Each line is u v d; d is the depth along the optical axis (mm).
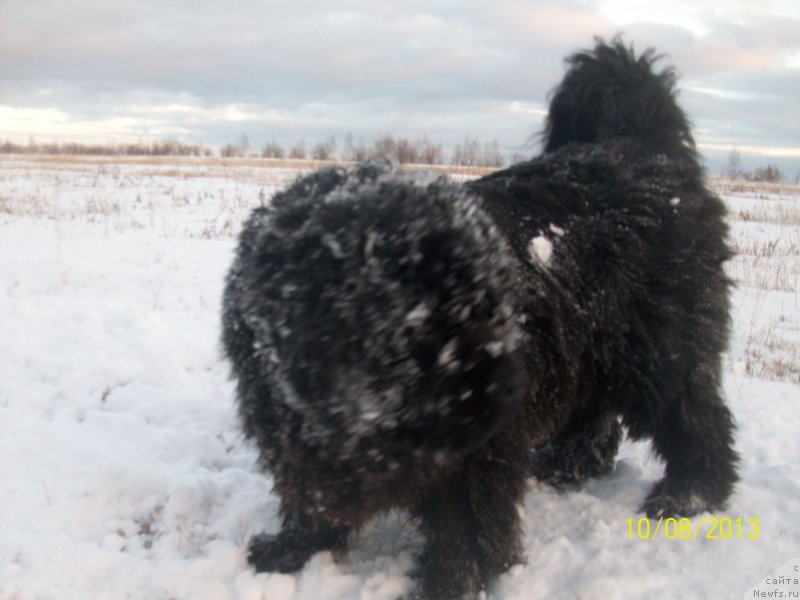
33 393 1890
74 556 1237
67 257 3746
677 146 1463
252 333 973
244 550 1277
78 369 2062
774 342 2646
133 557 1269
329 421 828
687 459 1401
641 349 1253
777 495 1453
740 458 1487
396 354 776
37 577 1185
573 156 1341
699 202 1332
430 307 781
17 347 2209
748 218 6160
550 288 1086
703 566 1226
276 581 1188
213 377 2098
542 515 1421
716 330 1344
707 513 1406
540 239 1107
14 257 3670
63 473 1502
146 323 2479
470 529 1081
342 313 786
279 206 993
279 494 1127
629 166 1329
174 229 5152
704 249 1314
